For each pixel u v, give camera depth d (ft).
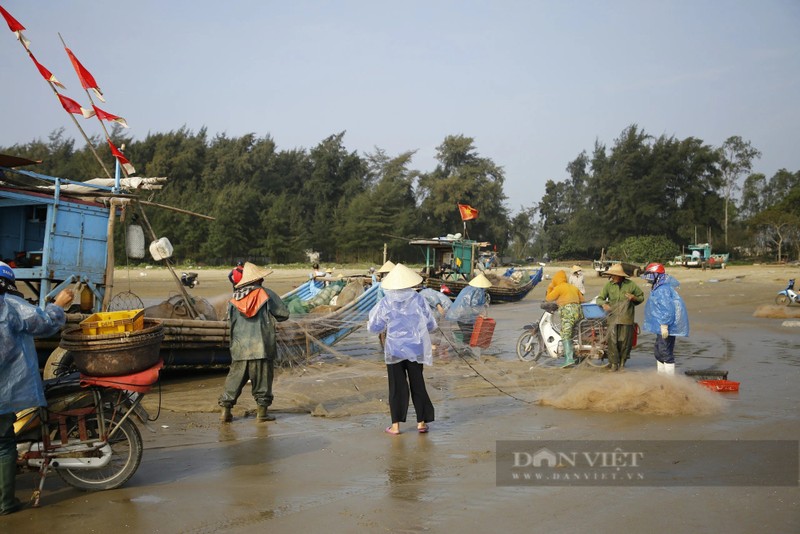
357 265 229.66
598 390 26.17
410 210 259.60
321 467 18.72
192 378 33.50
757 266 198.90
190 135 264.31
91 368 16.38
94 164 230.07
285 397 28.04
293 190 277.03
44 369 25.34
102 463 16.49
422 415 22.57
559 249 273.95
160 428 23.32
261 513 15.17
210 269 179.93
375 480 17.54
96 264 30.91
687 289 106.01
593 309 35.01
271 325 24.25
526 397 28.40
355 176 275.59
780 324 57.82
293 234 234.17
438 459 19.45
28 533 14.10
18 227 33.35
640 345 45.27
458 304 39.45
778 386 30.35
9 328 15.05
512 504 15.64
